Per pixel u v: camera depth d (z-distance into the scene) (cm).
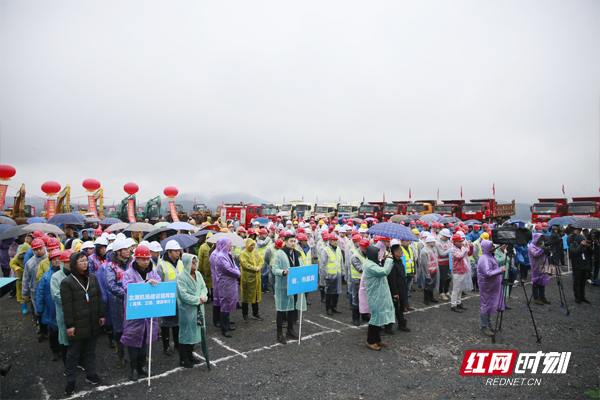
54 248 596
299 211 3562
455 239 891
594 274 1218
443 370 558
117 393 478
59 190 2462
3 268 1033
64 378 524
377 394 482
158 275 559
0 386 498
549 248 930
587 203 2550
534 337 703
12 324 779
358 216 3491
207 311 895
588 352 625
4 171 2164
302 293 664
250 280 800
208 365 546
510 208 3641
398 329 749
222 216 2942
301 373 542
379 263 621
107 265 557
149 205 3059
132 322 508
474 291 1152
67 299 463
